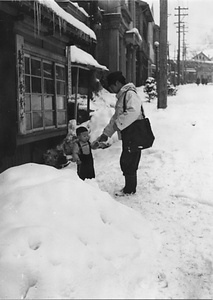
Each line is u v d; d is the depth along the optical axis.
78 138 6.16
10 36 6.65
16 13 6.38
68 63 9.80
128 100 5.33
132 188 5.66
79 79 17.02
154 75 47.50
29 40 7.48
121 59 24.50
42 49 8.07
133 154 5.51
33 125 7.69
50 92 8.77
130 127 5.41
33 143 8.53
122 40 24.55
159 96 14.98
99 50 21.88
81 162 6.14
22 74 6.92
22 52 6.95
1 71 6.76
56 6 7.06
